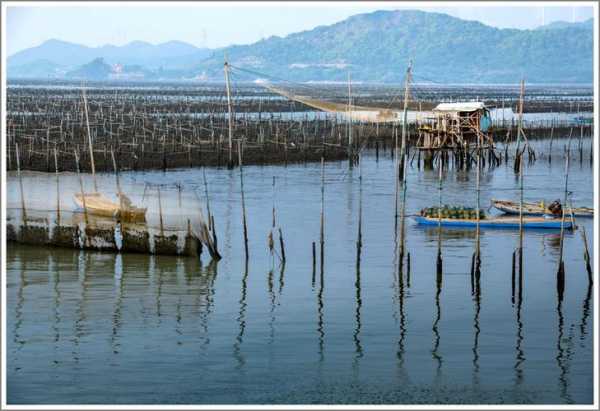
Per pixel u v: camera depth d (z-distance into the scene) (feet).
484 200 285.23
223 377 135.13
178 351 146.30
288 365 140.46
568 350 147.64
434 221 238.48
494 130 428.97
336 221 246.47
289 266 197.88
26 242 211.61
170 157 362.12
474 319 163.12
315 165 364.17
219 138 403.95
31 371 137.59
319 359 143.23
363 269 195.42
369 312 166.71
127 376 135.85
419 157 361.71
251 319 162.61
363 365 140.77
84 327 157.58
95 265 196.54
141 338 152.46
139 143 390.21
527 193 299.58
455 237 226.38
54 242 209.77
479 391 130.21
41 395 128.06
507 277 189.26
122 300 172.86
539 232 232.73
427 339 152.56
